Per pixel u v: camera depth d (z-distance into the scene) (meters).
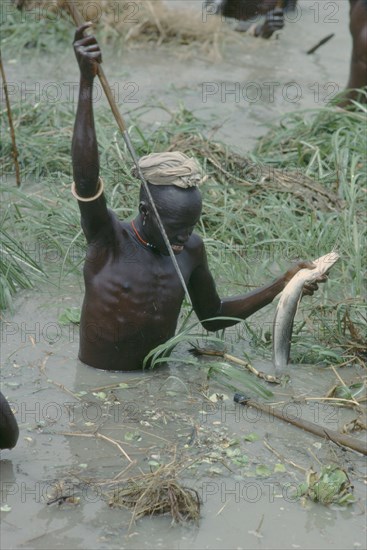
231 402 9.24
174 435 8.73
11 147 13.88
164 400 9.21
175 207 8.75
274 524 7.73
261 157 14.14
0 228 11.34
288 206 12.79
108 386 9.35
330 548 7.52
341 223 12.10
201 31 18.86
